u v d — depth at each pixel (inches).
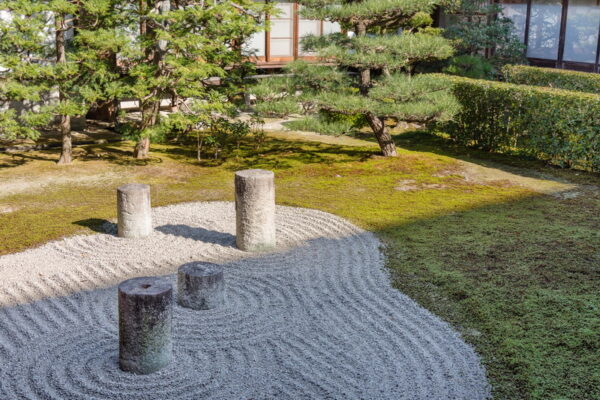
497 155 543.5
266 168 497.4
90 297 273.7
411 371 213.2
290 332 241.4
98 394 202.5
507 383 205.2
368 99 456.4
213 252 326.6
